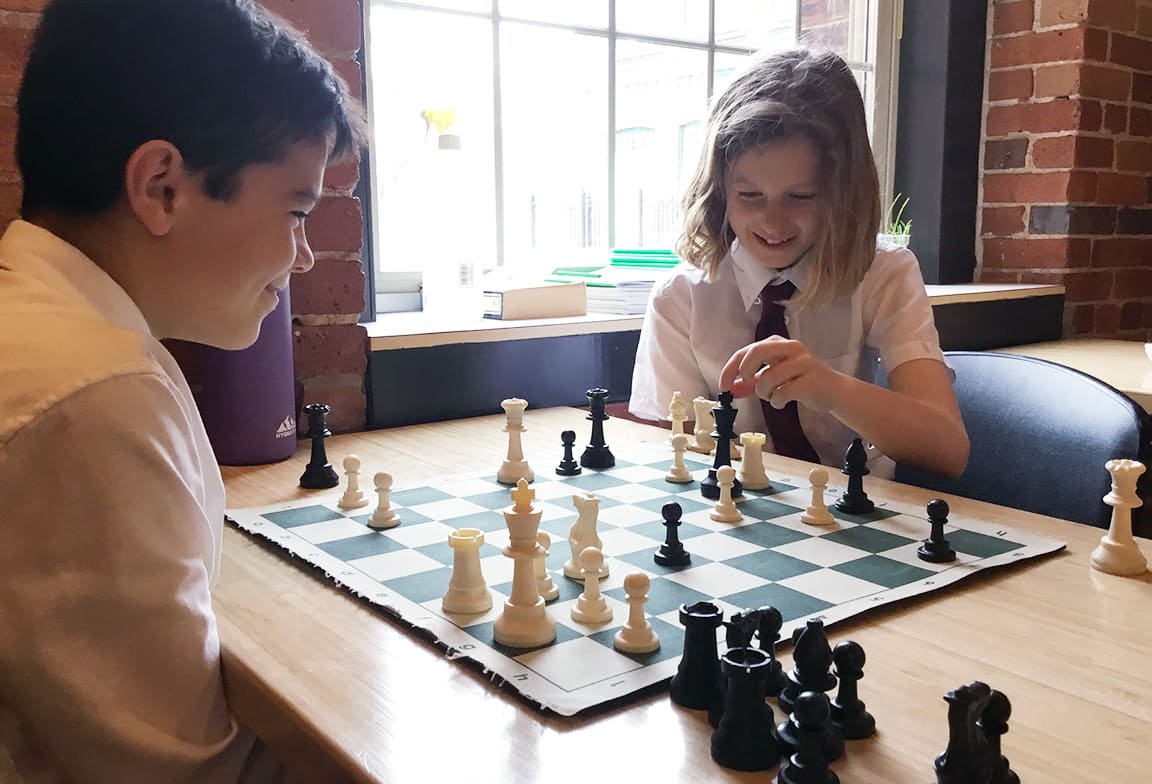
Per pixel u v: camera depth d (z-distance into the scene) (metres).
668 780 0.51
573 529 0.83
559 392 1.68
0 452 0.61
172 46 0.70
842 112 1.31
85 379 0.63
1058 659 0.65
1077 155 2.28
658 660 0.64
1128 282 2.49
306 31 1.35
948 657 0.65
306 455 1.28
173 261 0.74
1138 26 2.34
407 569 0.81
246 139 0.72
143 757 0.61
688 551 0.86
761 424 1.49
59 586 0.61
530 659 0.64
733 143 1.33
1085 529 0.94
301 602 0.76
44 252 0.71
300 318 1.39
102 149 0.70
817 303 1.39
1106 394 1.20
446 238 1.89
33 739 0.64
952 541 0.89
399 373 1.49
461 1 1.83
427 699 0.60
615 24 2.05
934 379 1.31
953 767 0.48
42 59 0.72
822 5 2.38
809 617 0.71
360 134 0.93
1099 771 0.51
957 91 2.39
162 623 0.62
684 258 1.51
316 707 0.58
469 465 1.21
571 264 2.02
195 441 0.74
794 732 0.54
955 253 2.46
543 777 0.51
